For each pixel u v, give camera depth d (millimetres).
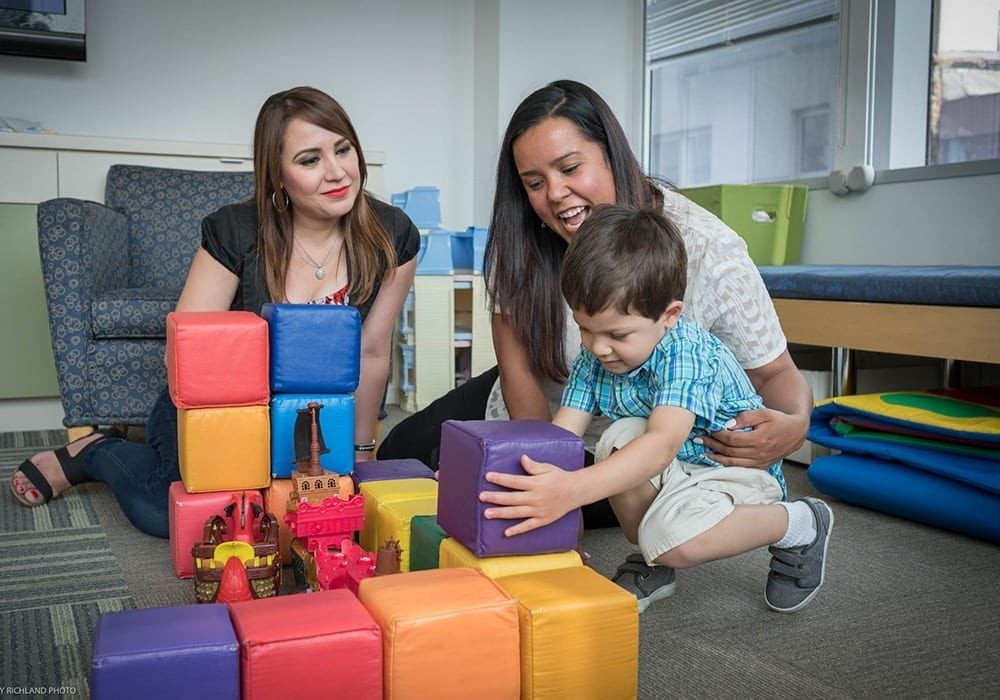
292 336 1382
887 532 1730
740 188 2740
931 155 2609
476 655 869
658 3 3664
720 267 1335
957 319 1839
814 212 2898
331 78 3455
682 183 3625
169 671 783
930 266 2285
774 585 1300
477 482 994
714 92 3410
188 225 2836
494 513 985
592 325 1143
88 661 1120
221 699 802
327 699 826
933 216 2520
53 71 3076
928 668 1114
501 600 889
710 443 1288
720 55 3357
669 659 1137
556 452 1016
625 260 1101
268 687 807
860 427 1985
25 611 1297
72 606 1315
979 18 2447
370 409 1806
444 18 3604
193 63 3254
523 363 1450
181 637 812
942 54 2555
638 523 1264
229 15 3289
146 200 2812
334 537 1261
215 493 1398
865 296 2059
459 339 3234
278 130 1554
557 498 999
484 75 3572
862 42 2697
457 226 3689
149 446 1803
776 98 3125
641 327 1135
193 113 3266
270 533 1291
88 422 2283
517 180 1375
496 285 1413
